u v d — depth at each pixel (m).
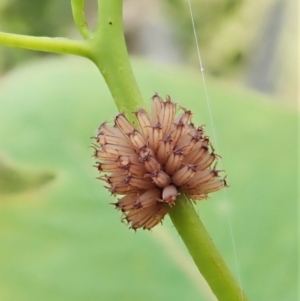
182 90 0.11
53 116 0.11
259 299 0.09
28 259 0.10
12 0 0.20
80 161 0.11
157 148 0.06
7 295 0.10
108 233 0.10
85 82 0.12
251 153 0.10
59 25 0.20
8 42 0.06
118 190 0.06
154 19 0.21
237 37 0.19
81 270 0.10
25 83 0.12
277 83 0.18
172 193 0.06
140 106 0.06
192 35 0.20
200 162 0.06
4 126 0.11
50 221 0.10
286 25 0.19
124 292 0.10
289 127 0.11
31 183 0.11
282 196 0.10
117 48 0.06
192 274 0.09
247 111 0.11
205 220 0.10
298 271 0.09
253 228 0.10
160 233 0.10
